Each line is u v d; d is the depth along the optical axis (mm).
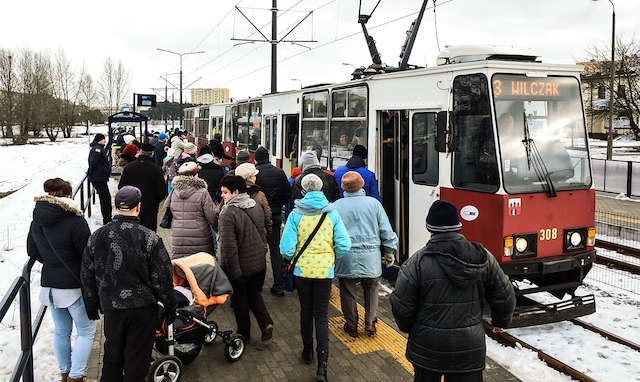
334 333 6285
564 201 6840
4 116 57656
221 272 5547
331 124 10305
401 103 8039
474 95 6816
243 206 5680
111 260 4203
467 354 3576
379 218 6113
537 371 5477
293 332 6293
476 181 6801
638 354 5996
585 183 7066
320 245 5234
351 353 5746
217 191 8320
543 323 6406
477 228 6766
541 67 6941
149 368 4770
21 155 44000
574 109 7160
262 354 5715
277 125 13922
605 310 7535
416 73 7711
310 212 5277
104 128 89000
